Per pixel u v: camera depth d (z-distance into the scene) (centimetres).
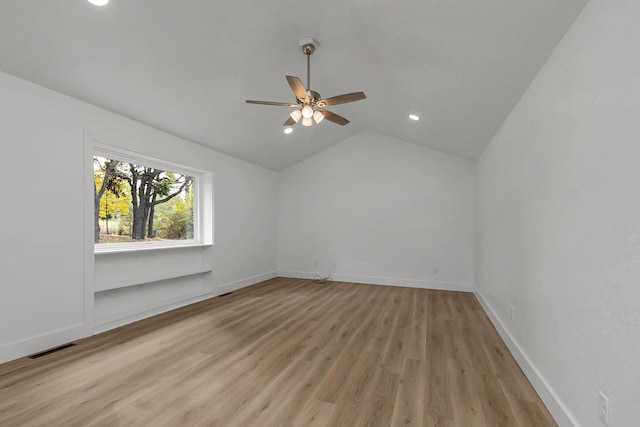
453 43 235
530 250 242
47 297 280
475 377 237
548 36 196
